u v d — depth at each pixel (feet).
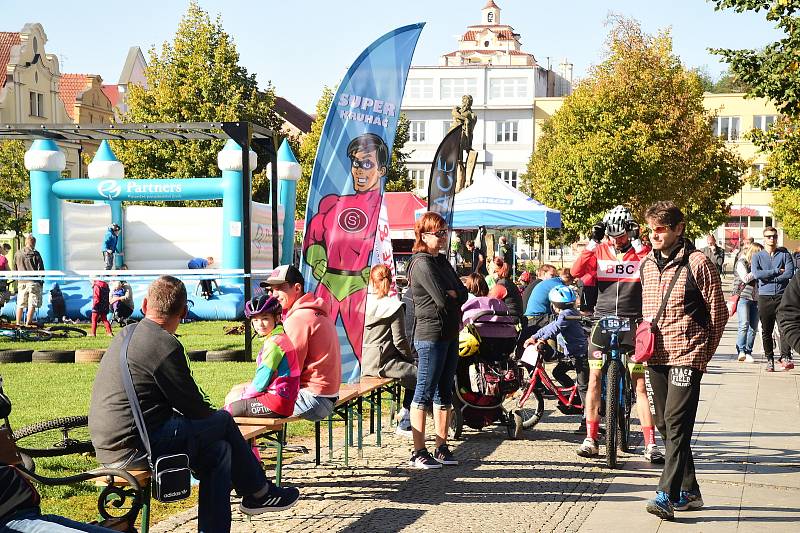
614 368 26.61
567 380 33.04
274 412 21.09
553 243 189.57
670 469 21.16
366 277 29.19
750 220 277.64
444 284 25.67
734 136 273.75
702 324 21.09
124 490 16.76
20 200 167.73
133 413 16.42
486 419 30.78
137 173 144.56
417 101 314.14
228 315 82.23
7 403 14.96
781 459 27.63
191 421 17.01
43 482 14.33
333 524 20.40
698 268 21.18
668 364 21.33
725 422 33.71
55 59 216.33
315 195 28.86
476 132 309.63
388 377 29.53
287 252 98.48
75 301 81.41
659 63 155.02
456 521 20.65
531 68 309.22
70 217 86.53
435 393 26.61
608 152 151.12
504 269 42.16
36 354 51.44
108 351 16.99
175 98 144.36
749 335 54.03
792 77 49.26
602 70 158.51
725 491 23.71
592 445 27.71
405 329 29.96
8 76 201.46
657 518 21.12
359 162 29.12
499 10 404.16
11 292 81.56
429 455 26.22
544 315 41.16
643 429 27.50
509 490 23.62
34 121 209.46
